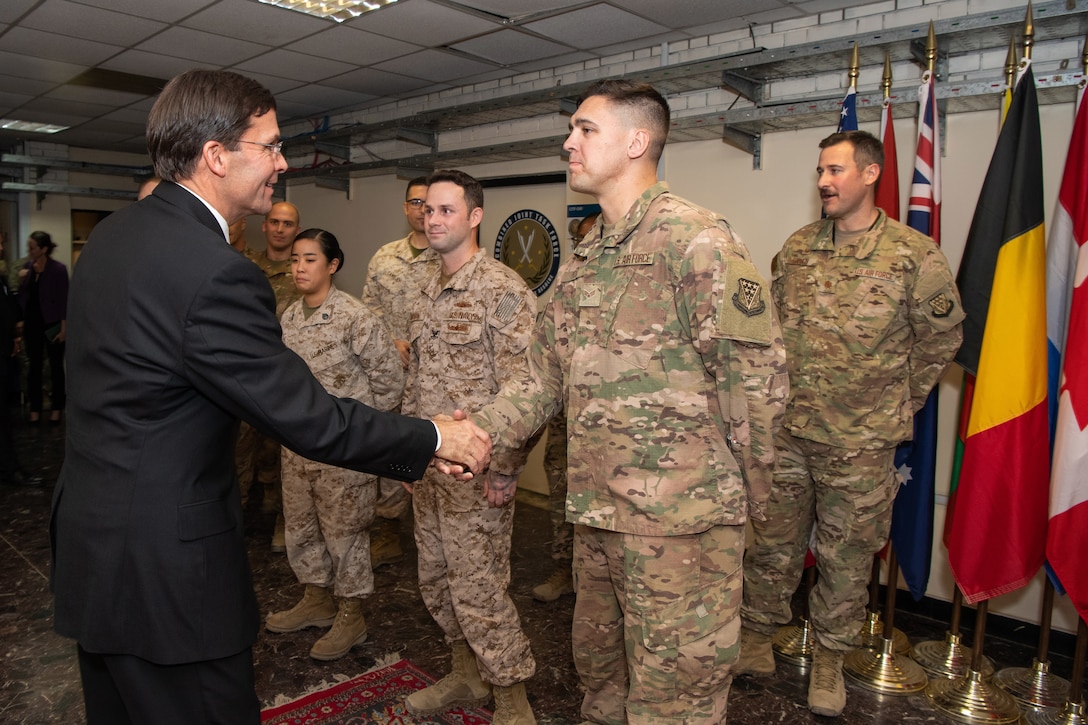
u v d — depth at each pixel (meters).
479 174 5.24
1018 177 2.46
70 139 7.91
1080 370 2.28
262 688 2.52
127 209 1.35
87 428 1.26
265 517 4.43
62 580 1.27
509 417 1.80
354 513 2.68
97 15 3.92
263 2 3.69
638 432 1.59
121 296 1.22
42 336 6.89
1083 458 2.27
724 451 1.62
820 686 2.47
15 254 8.24
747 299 1.51
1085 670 2.79
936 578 3.19
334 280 6.57
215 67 4.89
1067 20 2.58
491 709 2.41
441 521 2.13
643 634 1.58
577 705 2.45
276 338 1.31
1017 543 2.43
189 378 1.22
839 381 2.46
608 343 1.63
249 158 1.35
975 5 3.02
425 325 2.29
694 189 3.99
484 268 2.21
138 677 1.25
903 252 2.43
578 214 4.54
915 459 2.74
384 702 2.44
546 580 3.55
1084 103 2.42
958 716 2.42
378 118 5.94
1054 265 2.49
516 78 4.88
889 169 2.92
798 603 3.29
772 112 3.30
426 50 4.36
